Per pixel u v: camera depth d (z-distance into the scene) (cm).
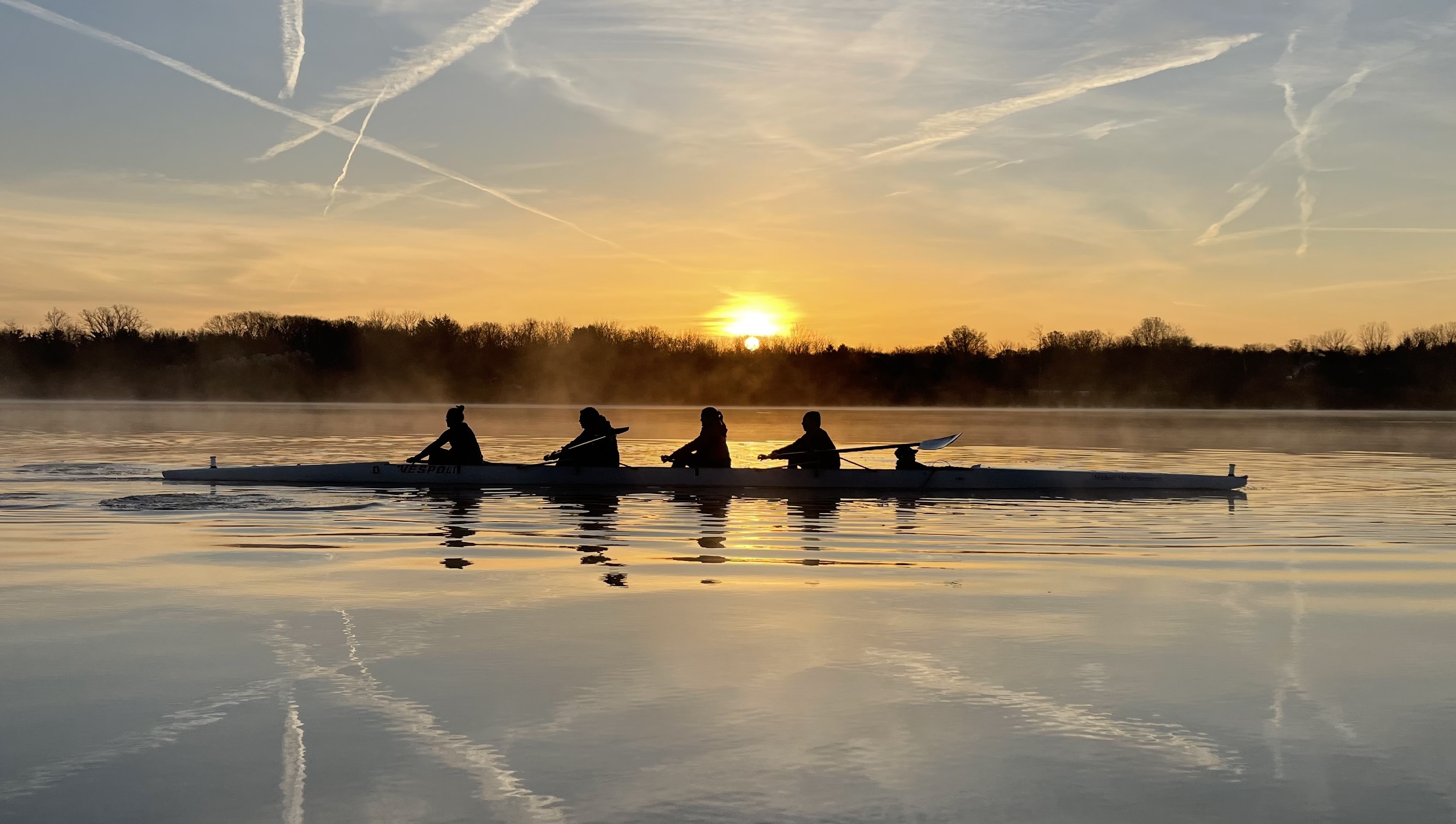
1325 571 969
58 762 482
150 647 669
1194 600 828
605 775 467
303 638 692
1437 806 440
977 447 3172
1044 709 555
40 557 1009
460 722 532
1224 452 2927
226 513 1373
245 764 479
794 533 1212
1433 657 659
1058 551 1084
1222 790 455
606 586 874
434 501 1525
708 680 601
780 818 425
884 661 642
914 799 444
